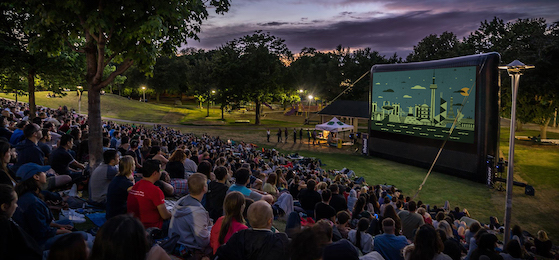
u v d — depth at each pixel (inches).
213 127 2293.3
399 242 248.2
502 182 967.0
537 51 1642.5
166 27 312.8
